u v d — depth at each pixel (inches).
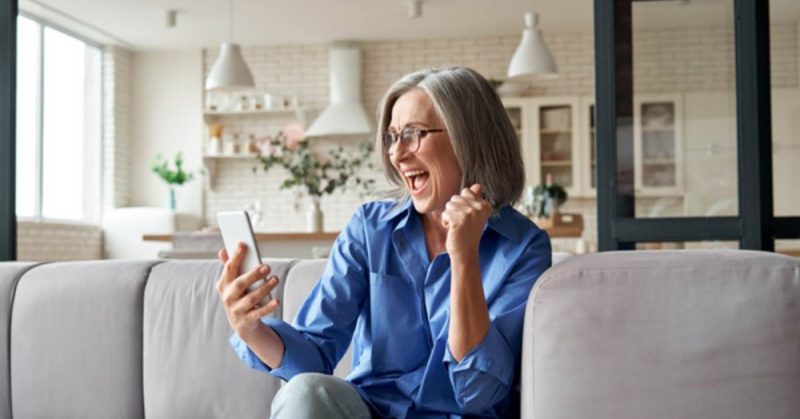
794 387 49.6
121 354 88.7
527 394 53.8
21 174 307.3
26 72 310.3
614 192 109.6
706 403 50.2
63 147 336.8
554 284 53.9
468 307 55.5
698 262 52.6
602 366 51.7
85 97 352.5
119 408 88.0
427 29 341.7
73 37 337.1
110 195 353.7
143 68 368.2
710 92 110.5
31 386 90.3
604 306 52.4
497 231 62.0
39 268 94.3
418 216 64.4
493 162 62.5
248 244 57.9
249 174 364.2
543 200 260.7
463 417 59.7
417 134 61.6
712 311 51.0
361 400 57.7
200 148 363.6
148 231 343.0
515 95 347.6
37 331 90.8
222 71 281.9
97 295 90.0
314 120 360.5
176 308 88.0
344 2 302.2
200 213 362.6
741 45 108.7
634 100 110.6
